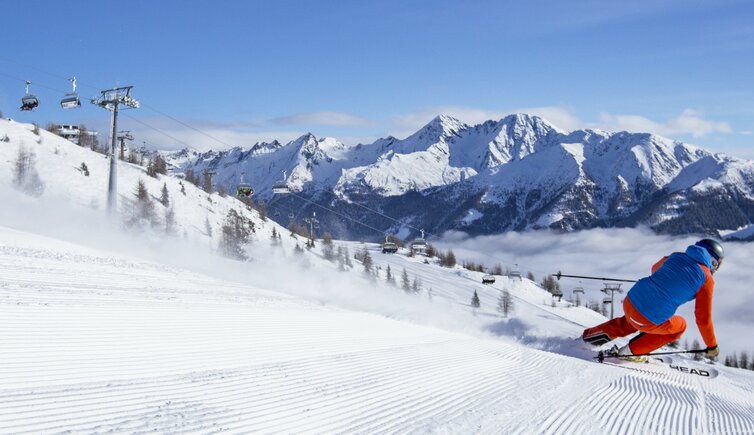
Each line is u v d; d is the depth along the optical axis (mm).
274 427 5680
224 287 17422
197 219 62969
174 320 9914
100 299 10727
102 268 16250
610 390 9867
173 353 7875
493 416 7043
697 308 13344
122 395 5992
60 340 7484
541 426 6855
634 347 14484
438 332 14633
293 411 6250
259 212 90125
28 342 7160
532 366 11359
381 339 11898
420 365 9703
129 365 7039
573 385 9844
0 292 9734
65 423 5043
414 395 7637
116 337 8102
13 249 16312
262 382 7227
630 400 9203
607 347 15891
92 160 64438
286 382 7387
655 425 7629
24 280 11609
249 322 11031
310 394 6984
